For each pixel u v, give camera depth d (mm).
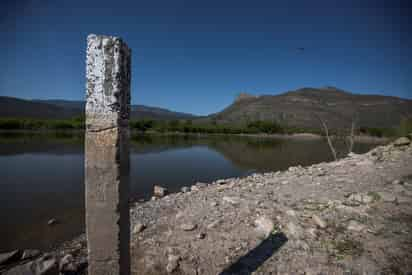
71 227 7672
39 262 4652
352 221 4816
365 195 5809
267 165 22984
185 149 38594
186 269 4168
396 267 3516
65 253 5695
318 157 28797
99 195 2910
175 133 95875
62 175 15773
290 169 13391
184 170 19922
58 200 10547
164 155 30328
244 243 4695
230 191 8938
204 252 4562
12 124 74125
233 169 20734
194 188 11680
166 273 4188
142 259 4668
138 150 35594
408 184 6332
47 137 50562
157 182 15367
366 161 9914
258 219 5375
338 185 7383
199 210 6742
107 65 2801
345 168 9781
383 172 8062
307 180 8750
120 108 2887
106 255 2967
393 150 11125
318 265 3812
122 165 2969
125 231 3086
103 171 2879
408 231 4277
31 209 9391
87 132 2865
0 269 5125
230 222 5590
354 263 3725
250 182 10633
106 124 2838
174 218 6520
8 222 8070
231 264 4172
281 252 4285
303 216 5426
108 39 2787
